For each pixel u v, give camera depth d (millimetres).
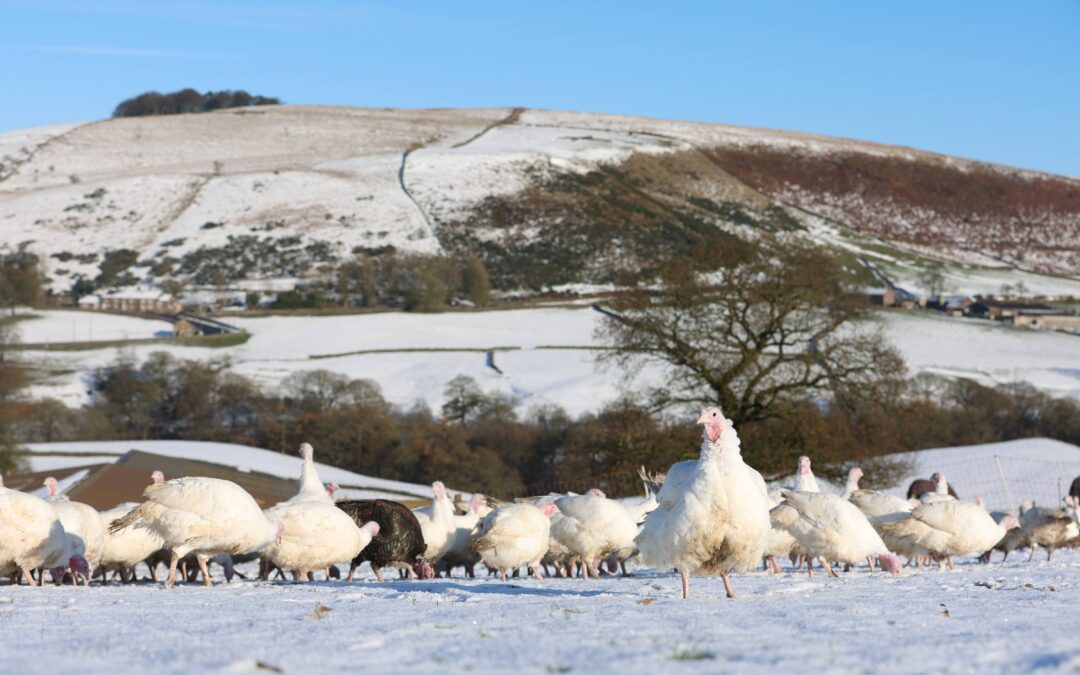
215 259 160875
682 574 12711
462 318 123562
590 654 7375
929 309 135500
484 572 26109
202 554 16219
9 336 104125
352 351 107938
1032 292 167750
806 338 48562
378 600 12734
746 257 48281
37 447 68875
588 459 50969
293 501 20641
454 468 74938
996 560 25688
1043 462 62062
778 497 22859
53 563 16031
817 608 11297
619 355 51219
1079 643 7871
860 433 47812
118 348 105750
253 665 6742
